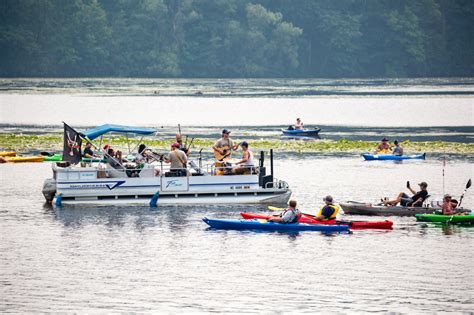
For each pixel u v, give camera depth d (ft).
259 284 262.06
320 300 248.32
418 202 365.61
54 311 239.30
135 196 382.42
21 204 386.52
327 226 333.42
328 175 481.87
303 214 345.10
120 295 252.21
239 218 351.67
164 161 395.14
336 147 638.12
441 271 276.41
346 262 286.46
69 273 273.33
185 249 303.27
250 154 391.45
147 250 301.22
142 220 350.23
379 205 367.66
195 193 383.65
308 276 270.87
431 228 339.57
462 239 319.68
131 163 398.01
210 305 243.81
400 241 316.60
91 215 360.69
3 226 338.95
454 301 247.70
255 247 306.55
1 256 292.81
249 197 385.70
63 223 344.49
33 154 574.97
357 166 526.57
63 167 384.27
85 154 396.78
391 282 264.52
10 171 496.64
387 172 496.64
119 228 335.67
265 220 337.52
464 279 267.80
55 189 384.27
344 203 370.53
